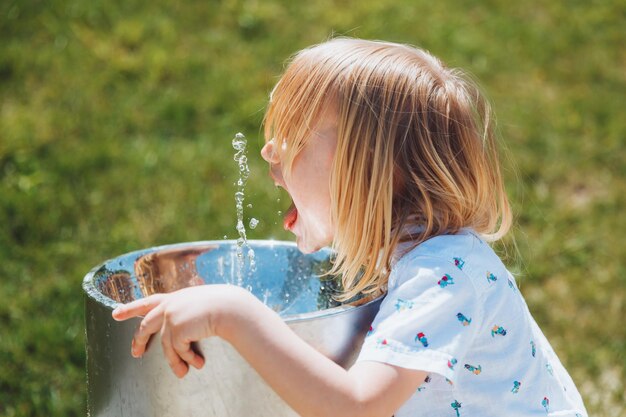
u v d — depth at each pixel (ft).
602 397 7.60
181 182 10.98
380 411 3.80
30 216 9.91
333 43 4.68
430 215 4.32
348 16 15.52
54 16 14.07
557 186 11.91
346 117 4.33
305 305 5.32
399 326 3.92
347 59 4.46
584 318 8.98
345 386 3.80
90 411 4.37
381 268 4.36
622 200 11.65
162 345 3.89
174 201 10.59
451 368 3.87
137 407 4.03
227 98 12.94
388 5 16.10
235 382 3.89
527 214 10.98
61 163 11.03
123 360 4.03
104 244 9.66
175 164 11.33
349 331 4.08
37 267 9.11
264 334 3.82
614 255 10.28
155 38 14.14
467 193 4.46
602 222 11.03
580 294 9.41
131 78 13.15
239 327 3.82
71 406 7.02
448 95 4.47
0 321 8.11
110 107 12.46
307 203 4.55
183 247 5.32
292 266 5.42
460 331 3.98
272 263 5.47
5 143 11.37
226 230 10.07
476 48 15.20
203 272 5.39
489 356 4.25
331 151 4.38
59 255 9.37
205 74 13.48
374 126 4.31
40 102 12.42
